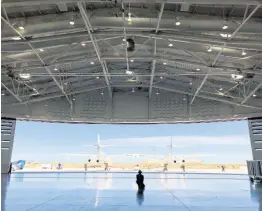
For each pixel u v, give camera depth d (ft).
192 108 97.91
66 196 36.83
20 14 45.55
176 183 63.21
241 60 59.88
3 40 48.60
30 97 91.97
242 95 84.28
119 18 45.55
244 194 41.52
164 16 45.57
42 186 52.34
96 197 35.91
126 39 53.93
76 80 86.53
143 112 101.50
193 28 45.27
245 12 39.27
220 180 77.56
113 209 26.40
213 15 45.34
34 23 46.26
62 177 83.71
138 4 45.14
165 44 59.26
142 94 102.99
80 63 73.10
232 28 44.06
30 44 51.16
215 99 87.35
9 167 95.61
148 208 27.22
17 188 47.85
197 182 67.77
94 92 102.99
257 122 88.79
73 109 101.35
